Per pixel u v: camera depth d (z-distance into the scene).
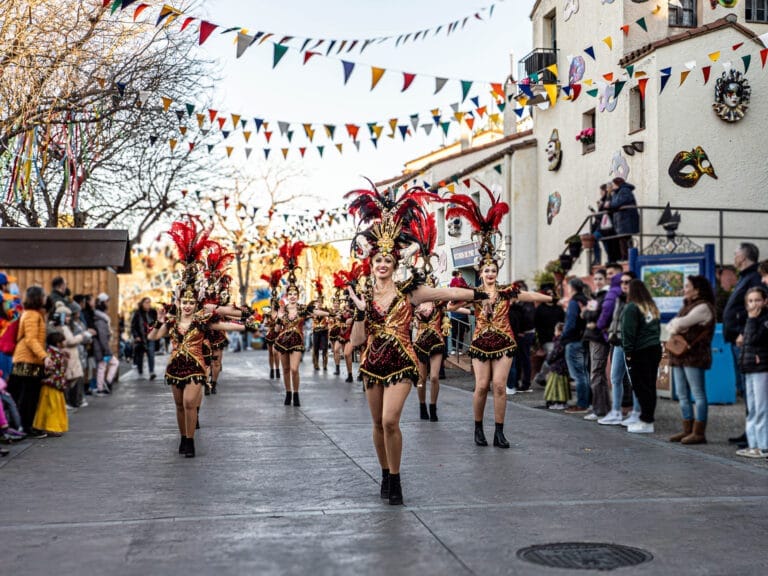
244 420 11.23
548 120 21.45
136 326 20.12
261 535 5.29
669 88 16.62
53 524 5.60
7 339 10.02
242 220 35.41
